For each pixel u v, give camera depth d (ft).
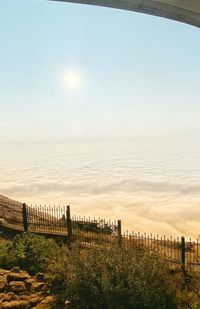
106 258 24.40
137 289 21.91
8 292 23.59
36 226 40.09
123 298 21.74
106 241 35.06
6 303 22.04
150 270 23.43
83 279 22.91
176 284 26.68
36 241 31.42
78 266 23.88
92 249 26.73
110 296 21.80
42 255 29.78
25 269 28.60
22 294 23.50
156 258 25.64
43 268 28.30
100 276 23.18
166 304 22.20
